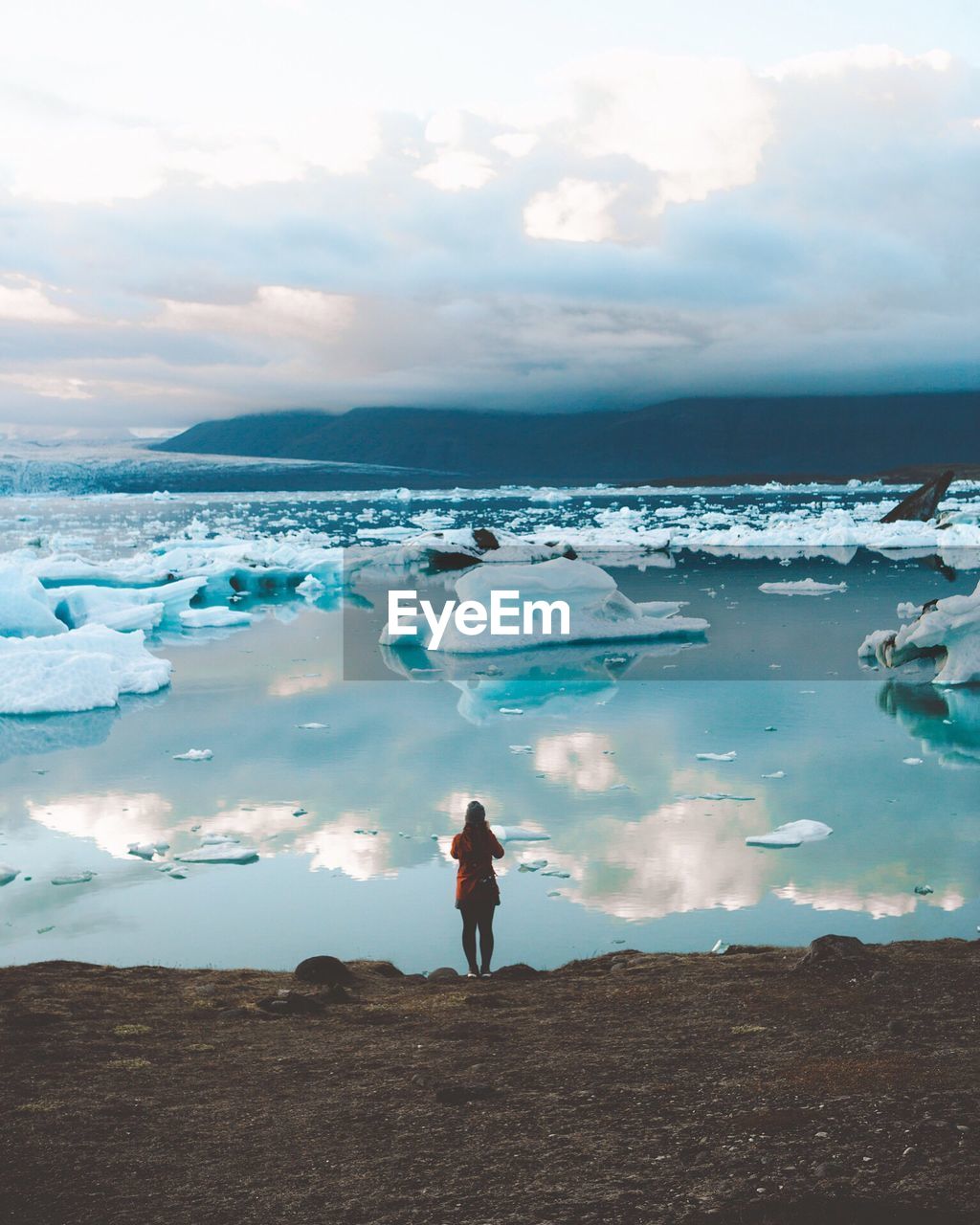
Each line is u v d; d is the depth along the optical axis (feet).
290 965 33.04
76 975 29.25
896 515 271.90
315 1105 18.44
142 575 158.81
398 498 611.88
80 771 59.41
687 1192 14.25
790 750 61.31
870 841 44.47
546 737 66.08
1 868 42.19
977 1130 15.34
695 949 33.58
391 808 51.13
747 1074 18.97
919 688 80.02
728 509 397.60
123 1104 18.67
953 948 29.30
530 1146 16.24
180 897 39.47
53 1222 14.28
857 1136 15.48
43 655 81.51
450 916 37.27
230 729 69.97
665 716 71.77
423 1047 21.86
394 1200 14.56
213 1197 14.88
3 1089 19.57
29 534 296.71
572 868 41.81
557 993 26.55
